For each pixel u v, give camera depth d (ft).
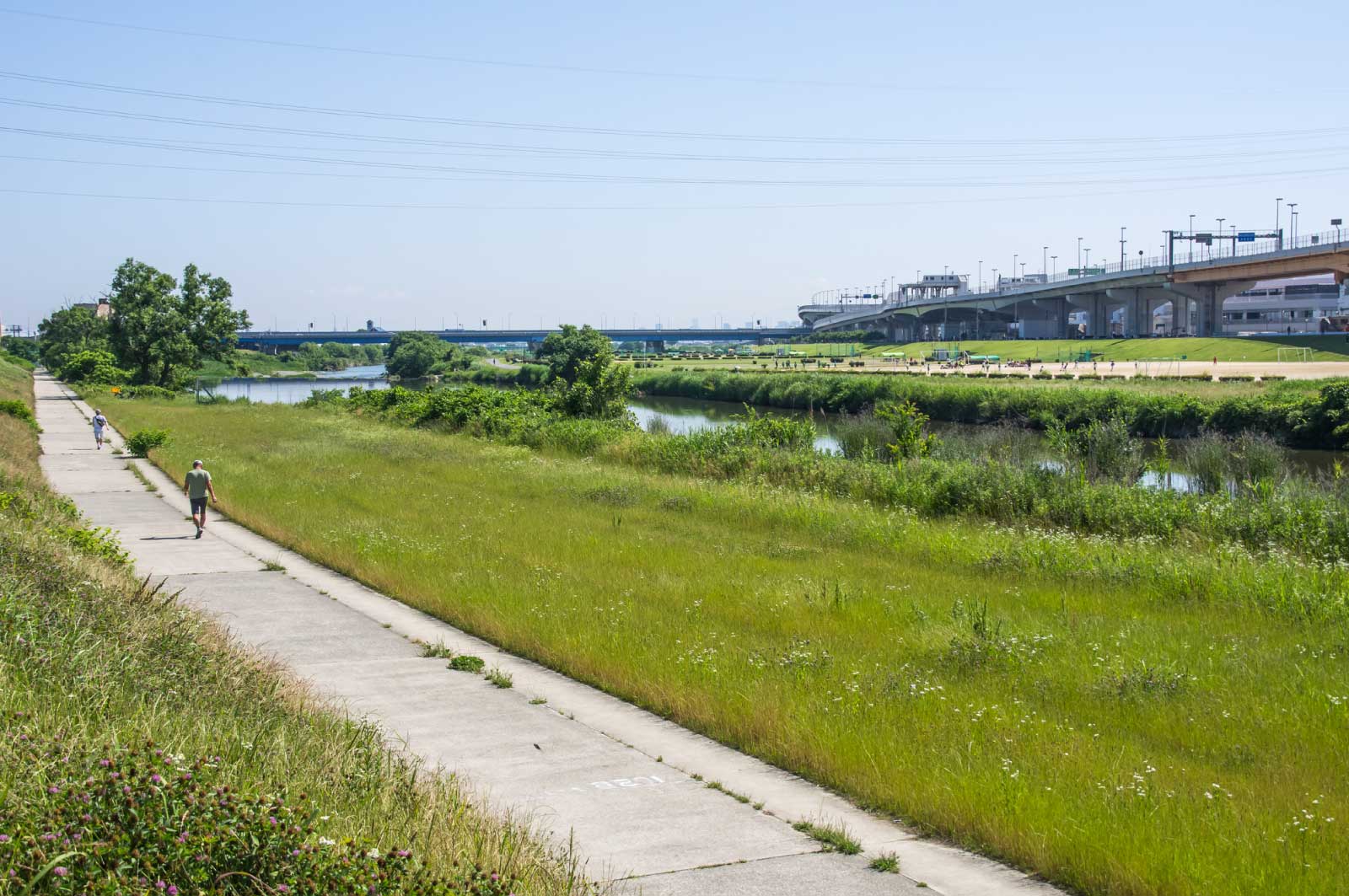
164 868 19.22
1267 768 33.53
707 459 120.88
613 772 34.30
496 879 21.53
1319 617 52.44
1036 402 223.51
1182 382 259.80
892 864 27.17
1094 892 25.80
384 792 26.40
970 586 61.98
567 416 181.57
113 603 43.29
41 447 157.69
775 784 33.40
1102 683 41.78
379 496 99.50
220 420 205.87
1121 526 79.36
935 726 36.81
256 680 37.24
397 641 51.83
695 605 55.72
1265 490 81.82
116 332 362.74
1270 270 369.09
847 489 101.86
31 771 21.84
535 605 56.03
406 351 605.31
